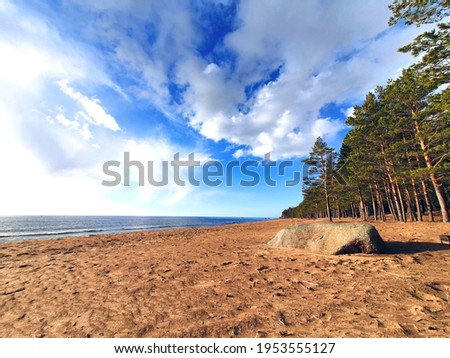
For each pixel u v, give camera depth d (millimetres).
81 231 31297
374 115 21359
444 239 8531
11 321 3711
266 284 5113
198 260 7934
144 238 17844
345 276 5398
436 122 14680
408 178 17391
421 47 10969
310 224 9672
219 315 3670
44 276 6445
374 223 18641
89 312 3955
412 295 4074
